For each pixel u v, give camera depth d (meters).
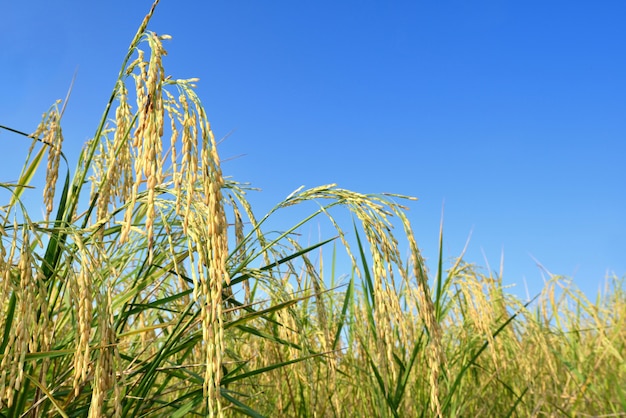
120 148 2.38
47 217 2.61
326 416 3.99
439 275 3.52
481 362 5.16
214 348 1.69
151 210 1.79
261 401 3.93
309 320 4.29
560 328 5.63
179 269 2.88
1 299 1.80
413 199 2.78
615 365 5.18
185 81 1.99
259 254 2.85
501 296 5.38
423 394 4.00
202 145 1.82
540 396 4.54
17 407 2.06
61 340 2.75
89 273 1.91
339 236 2.88
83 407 2.45
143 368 2.51
